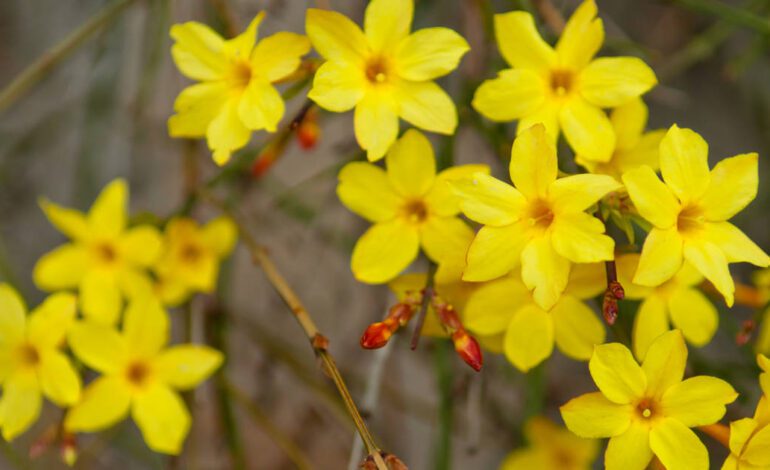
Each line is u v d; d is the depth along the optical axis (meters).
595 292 0.33
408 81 0.33
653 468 0.33
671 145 0.32
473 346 0.33
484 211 0.32
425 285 0.34
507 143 0.37
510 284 0.33
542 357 0.34
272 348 0.41
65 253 0.39
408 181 0.34
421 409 0.43
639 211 0.32
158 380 0.36
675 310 0.34
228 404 0.40
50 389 0.36
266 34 0.40
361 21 0.41
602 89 0.34
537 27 0.36
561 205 0.32
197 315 0.40
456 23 0.42
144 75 0.40
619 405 0.32
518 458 0.39
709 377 0.32
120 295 0.38
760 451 0.32
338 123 0.43
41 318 0.36
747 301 0.36
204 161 0.43
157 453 0.41
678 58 0.42
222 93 0.34
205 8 0.40
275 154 0.36
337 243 0.43
